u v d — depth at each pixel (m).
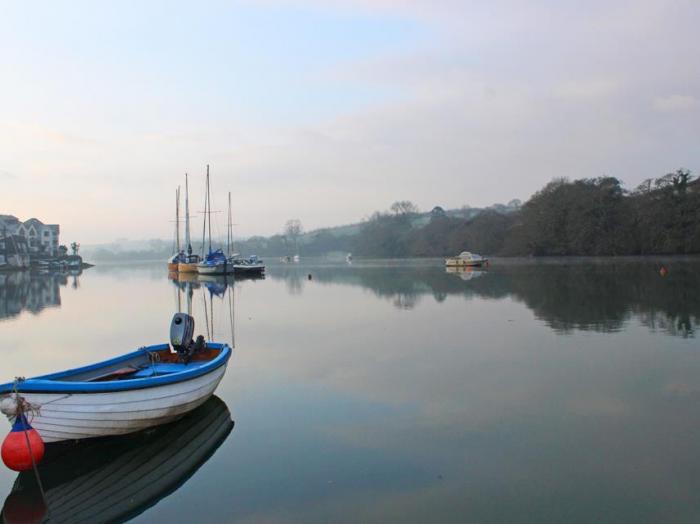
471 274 52.38
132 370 10.06
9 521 6.47
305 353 15.21
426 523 6.08
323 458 7.88
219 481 7.25
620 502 6.41
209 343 11.60
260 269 65.69
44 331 20.98
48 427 7.72
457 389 11.19
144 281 56.78
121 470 7.69
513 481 7.01
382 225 163.12
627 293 28.73
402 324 20.31
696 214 74.75
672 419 9.05
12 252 104.50
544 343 15.69
